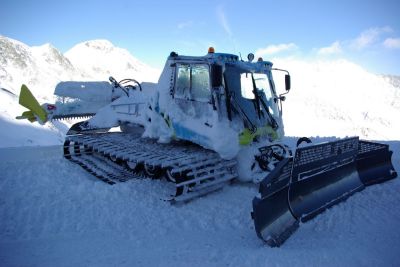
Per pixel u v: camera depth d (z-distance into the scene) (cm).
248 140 644
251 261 386
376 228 495
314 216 532
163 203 580
